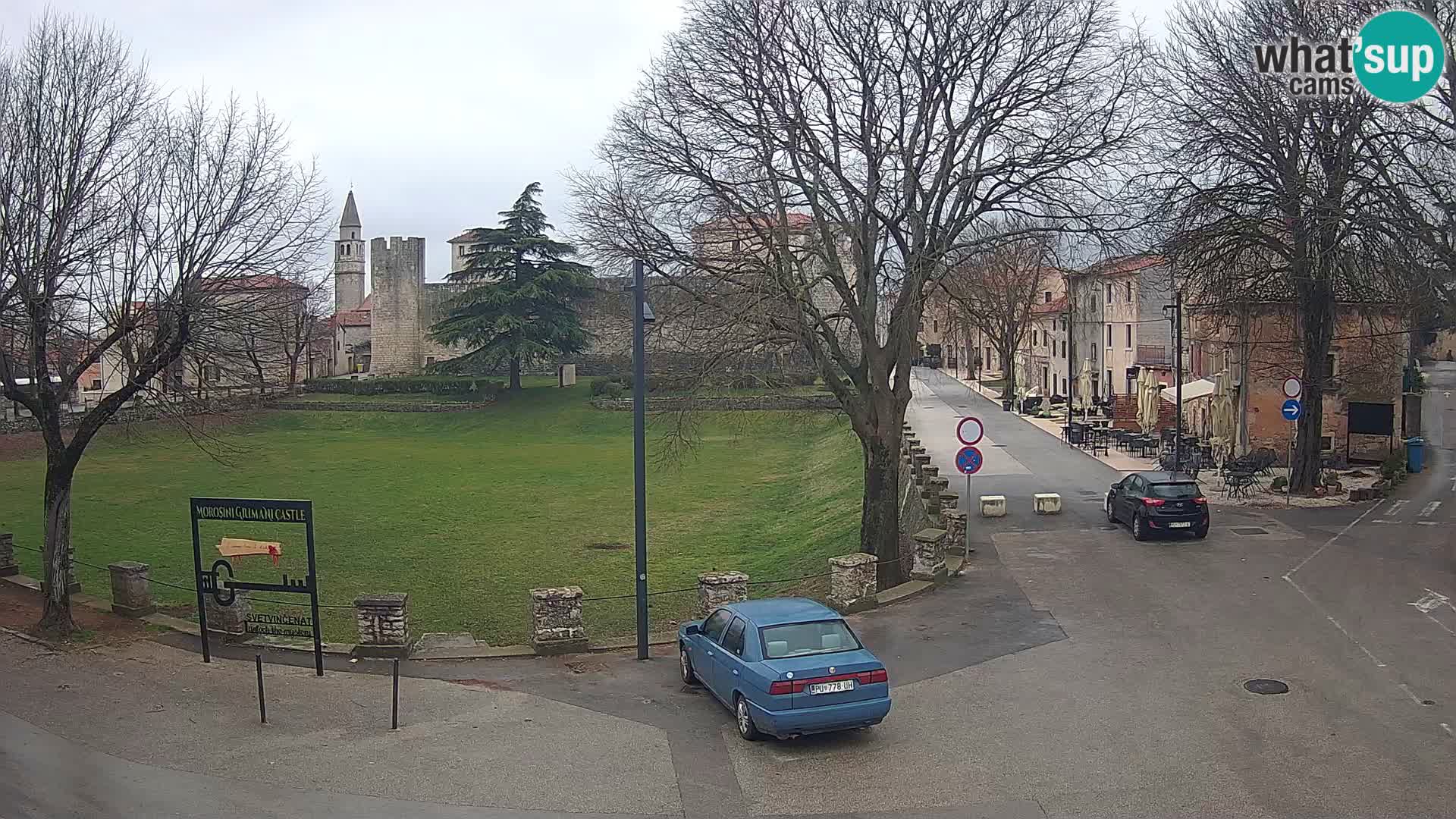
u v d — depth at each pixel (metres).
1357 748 12.29
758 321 21.67
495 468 52.28
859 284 23.48
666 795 11.27
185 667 16.02
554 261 79.50
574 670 16.31
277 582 26.28
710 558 29.72
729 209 22.64
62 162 17.19
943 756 12.33
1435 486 34.16
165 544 31.34
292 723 13.48
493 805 10.98
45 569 17.67
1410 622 17.91
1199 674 15.29
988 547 25.28
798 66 22.64
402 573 27.62
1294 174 28.73
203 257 17.84
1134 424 52.31
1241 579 21.44
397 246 104.38
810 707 12.23
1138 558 23.69
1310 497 32.31
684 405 23.94
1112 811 10.72
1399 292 27.45
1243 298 32.44
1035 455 43.84
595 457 56.94
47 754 12.20
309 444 64.88
